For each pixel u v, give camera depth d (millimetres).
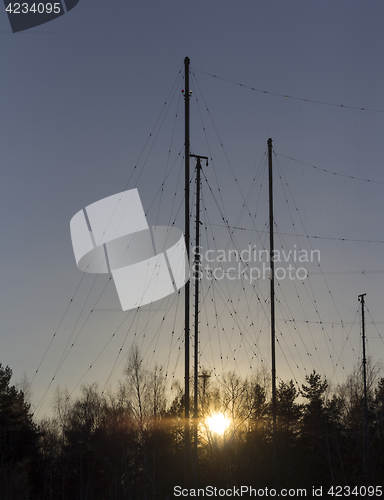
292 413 66688
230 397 47188
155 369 43406
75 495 59625
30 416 66938
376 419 33438
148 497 49812
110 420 52188
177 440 54656
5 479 49531
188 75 27391
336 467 32906
